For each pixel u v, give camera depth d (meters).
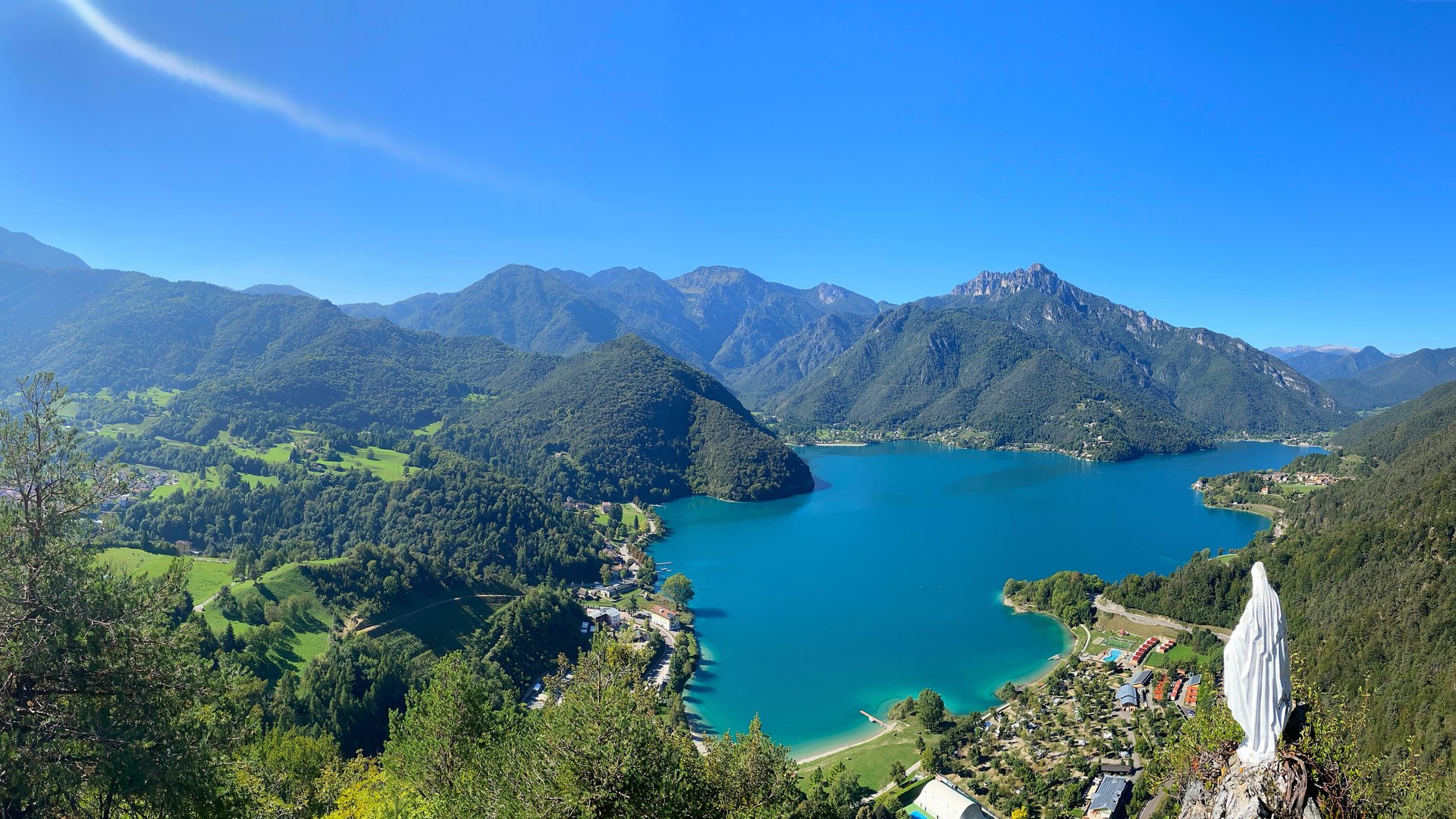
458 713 38.62
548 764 30.31
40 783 25.44
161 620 30.50
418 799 36.78
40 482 28.91
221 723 31.22
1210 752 16.89
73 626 27.42
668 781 30.52
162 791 27.58
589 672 36.72
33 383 29.70
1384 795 26.38
